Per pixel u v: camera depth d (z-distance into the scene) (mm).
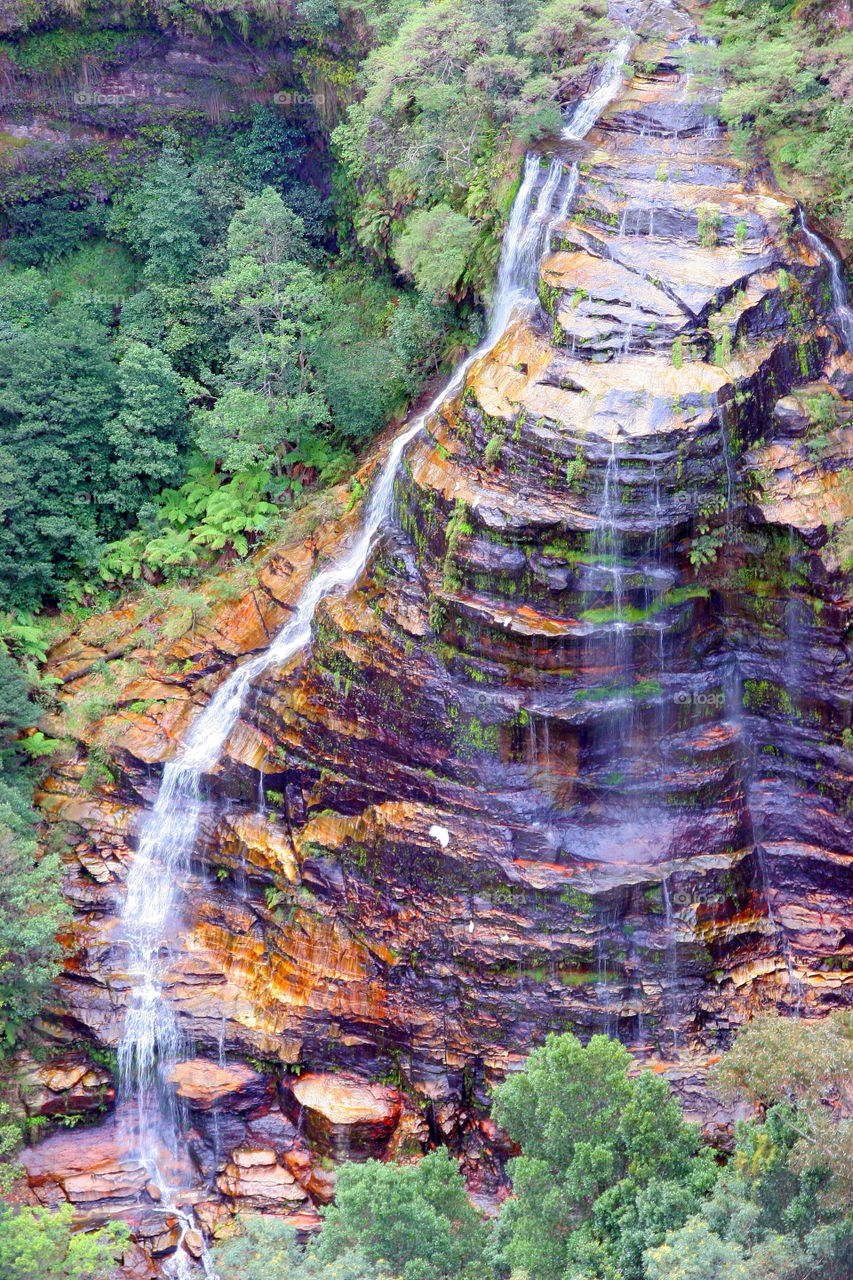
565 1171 28266
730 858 36031
